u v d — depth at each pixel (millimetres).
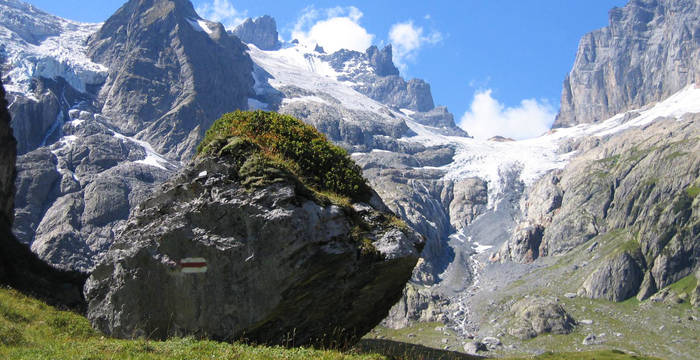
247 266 27266
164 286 28078
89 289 29719
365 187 33156
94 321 29375
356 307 30359
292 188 28266
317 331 29406
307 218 27750
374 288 30188
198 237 27891
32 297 34656
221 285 27469
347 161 33656
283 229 27156
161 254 28281
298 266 26859
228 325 27219
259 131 32469
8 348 22969
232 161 29094
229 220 27891
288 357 22031
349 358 23000
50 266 44938
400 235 29984
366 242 29031
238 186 28375
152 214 29109
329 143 33906
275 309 27000
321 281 28297
